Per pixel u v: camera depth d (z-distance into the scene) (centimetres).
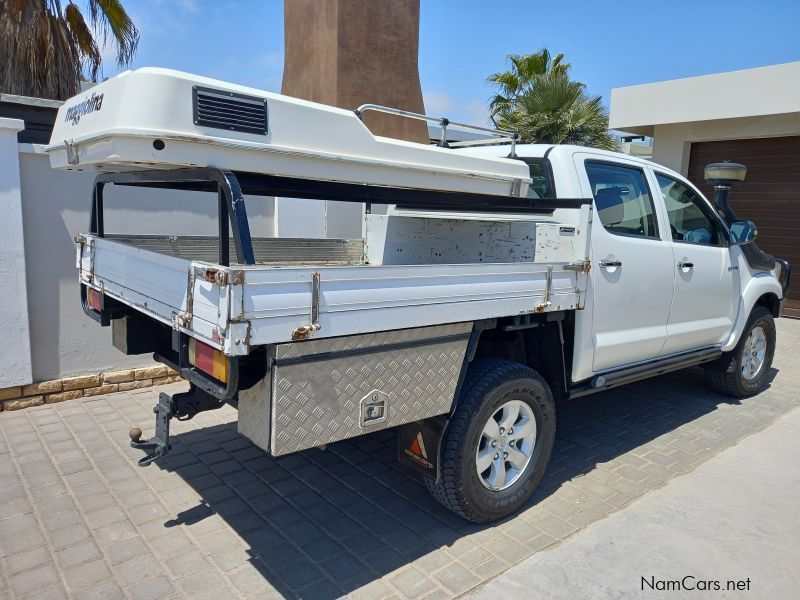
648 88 1067
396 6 696
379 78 695
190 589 271
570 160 385
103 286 340
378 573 287
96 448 413
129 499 348
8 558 289
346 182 283
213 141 233
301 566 291
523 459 339
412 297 260
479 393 304
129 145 224
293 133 256
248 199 569
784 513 347
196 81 230
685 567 294
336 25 652
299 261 461
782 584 283
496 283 294
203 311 225
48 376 491
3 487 357
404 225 462
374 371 258
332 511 344
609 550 307
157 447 290
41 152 460
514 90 2409
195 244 414
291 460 407
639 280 405
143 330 350
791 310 990
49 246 478
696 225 487
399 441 315
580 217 349
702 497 364
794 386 611
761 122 980
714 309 491
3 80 1120
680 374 646
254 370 238
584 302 348
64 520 324
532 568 291
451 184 320
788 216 988
